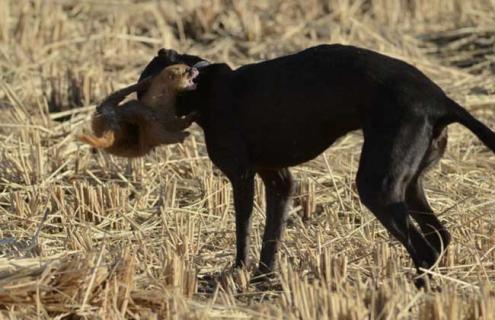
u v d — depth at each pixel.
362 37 29.70
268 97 15.45
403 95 14.58
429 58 28.36
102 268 13.95
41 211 18.94
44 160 21.11
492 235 16.77
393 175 14.48
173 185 19.56
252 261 16.66
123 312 13.72
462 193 19.56
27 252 16.27
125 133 15.45
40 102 25.02
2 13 29.50
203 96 16.00
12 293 13.64
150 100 15.39
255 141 15.77
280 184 16.45
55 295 13.77
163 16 31.67
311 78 15.16
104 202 18.95
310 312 13.12
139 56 28.89
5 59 27.88
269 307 13.52
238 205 16.03
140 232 17.56
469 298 13.74
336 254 16.28
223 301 13.99
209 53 29.12
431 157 15.00
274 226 16.41
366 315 12.98
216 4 32.12
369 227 17.67
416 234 14.70
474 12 31.39
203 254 16.88
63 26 29.70
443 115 14.66
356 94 14.87
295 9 32.34
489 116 23.75
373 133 14.66
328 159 21.05
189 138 21.80
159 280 14.61
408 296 13.57
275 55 28.86
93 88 25.48
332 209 18.56
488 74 26.72
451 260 15.55
